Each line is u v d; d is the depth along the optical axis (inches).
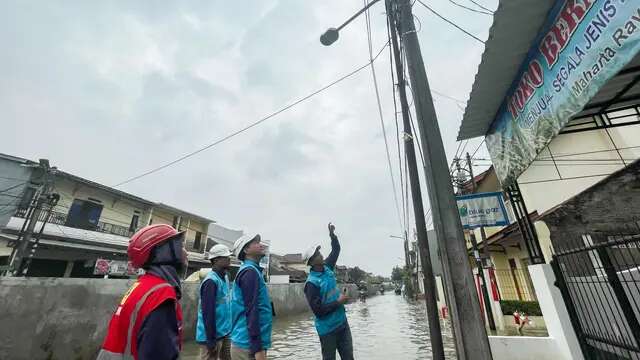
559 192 364.2
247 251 128.9
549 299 163.5
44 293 255.9
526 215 187.3
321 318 143.8
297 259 2190.0
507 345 167.0
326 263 171.3
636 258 173.5
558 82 122.0
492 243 486.3
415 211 167.0
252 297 111.7
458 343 108.7
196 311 425.4
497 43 133.0
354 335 410.9
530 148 150.0
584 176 335.0
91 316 287.6
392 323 531.5
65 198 679.1
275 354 310.0
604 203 191.6
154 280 65.6
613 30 94.0
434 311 152.6
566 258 157.5
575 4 107.5
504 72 150.0
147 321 58.2
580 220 204.5
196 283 434.6
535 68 135.7
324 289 147.9
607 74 97.0
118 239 768.3
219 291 169.9
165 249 70.8
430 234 665.0
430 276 157.0
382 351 302.4
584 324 145.7
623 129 309.9
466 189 612.7
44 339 251.1
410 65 147.2
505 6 116.3
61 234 629.9
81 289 282.7
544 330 357.4
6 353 229.3
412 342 344.2
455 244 117.3
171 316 61.4
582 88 108.8
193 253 1037.2
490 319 365.4
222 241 1184.2
